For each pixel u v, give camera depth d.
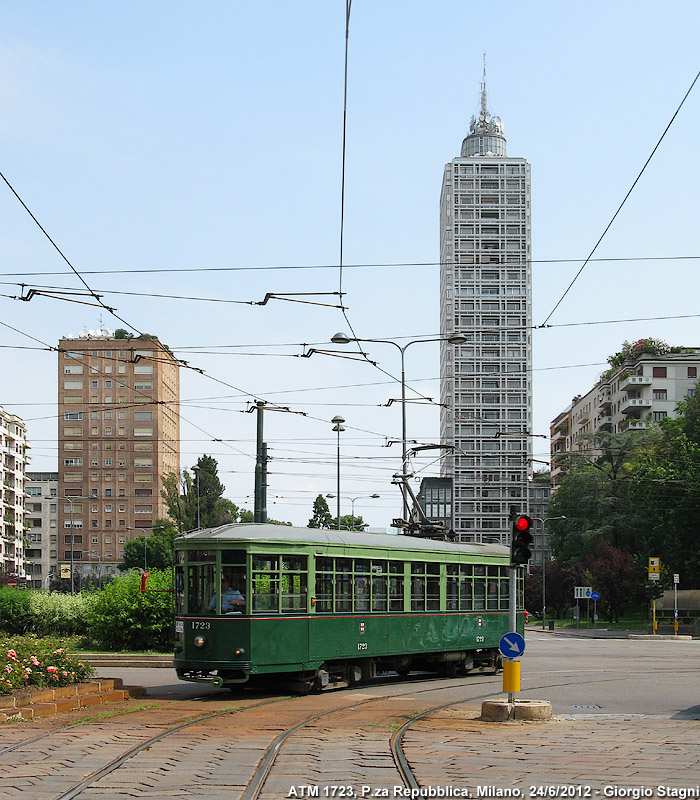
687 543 67.88
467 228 135.38
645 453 73.88
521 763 11.70
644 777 10.78
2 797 9.48
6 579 94.88
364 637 22.50
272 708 18.00
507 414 132.75
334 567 21.91
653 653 39.69
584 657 36.66
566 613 89.19
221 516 90.88
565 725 15.75
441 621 25.16
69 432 112.19
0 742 13.20
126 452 112.75
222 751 12.40
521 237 135.00
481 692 21.84
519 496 131.00
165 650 32.47
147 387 111.75
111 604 32.75
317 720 16.06
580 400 129.38
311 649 21.02
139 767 11.20
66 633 37.62
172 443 119.44
